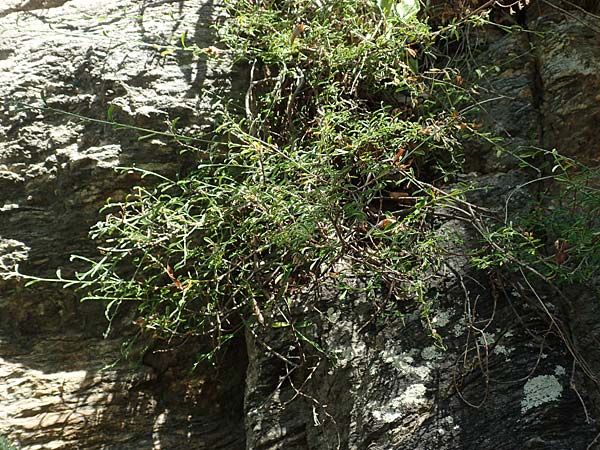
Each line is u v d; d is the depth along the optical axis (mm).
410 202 1988
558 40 2195
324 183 1707
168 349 1921
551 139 2047
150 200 1951
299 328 1819
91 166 1966
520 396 1581
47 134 2033
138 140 1988
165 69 2092
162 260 1901
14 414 1769
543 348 1656
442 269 1815
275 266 1868
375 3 2090
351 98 2045
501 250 1645
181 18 2217
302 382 1794
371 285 1740
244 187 1682
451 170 2047
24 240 1949
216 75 2102
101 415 1830
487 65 2227
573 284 1743
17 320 1909
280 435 1750
